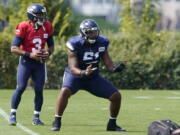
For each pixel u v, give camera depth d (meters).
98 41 25.39
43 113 32.62
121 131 26.20
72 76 25.38
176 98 42.00
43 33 27.89
